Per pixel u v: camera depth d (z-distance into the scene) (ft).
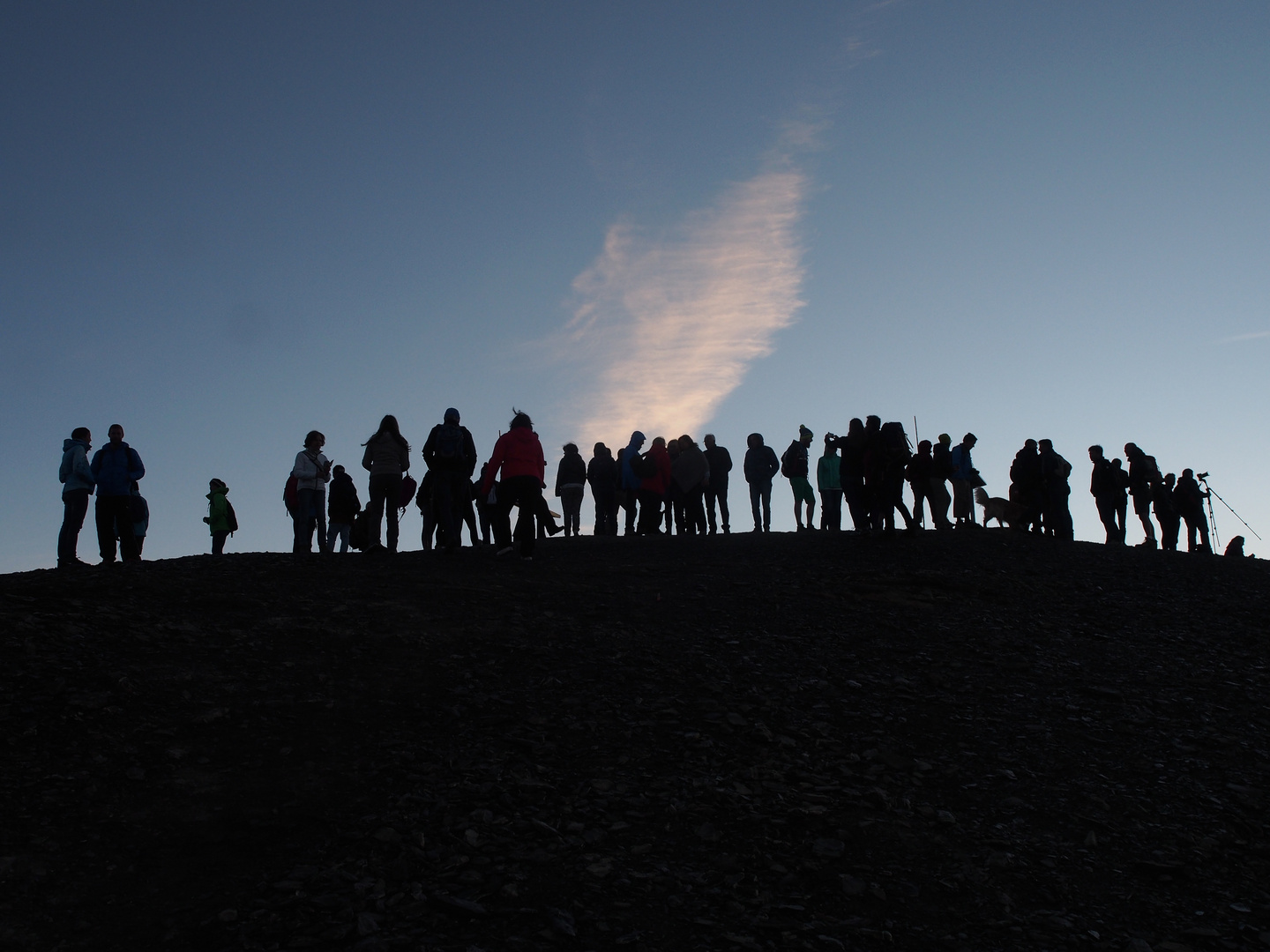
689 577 35.01
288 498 45.75
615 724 20.34
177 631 23.48
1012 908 14.67
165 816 15.46
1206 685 25.52
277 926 12.82
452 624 26.27
